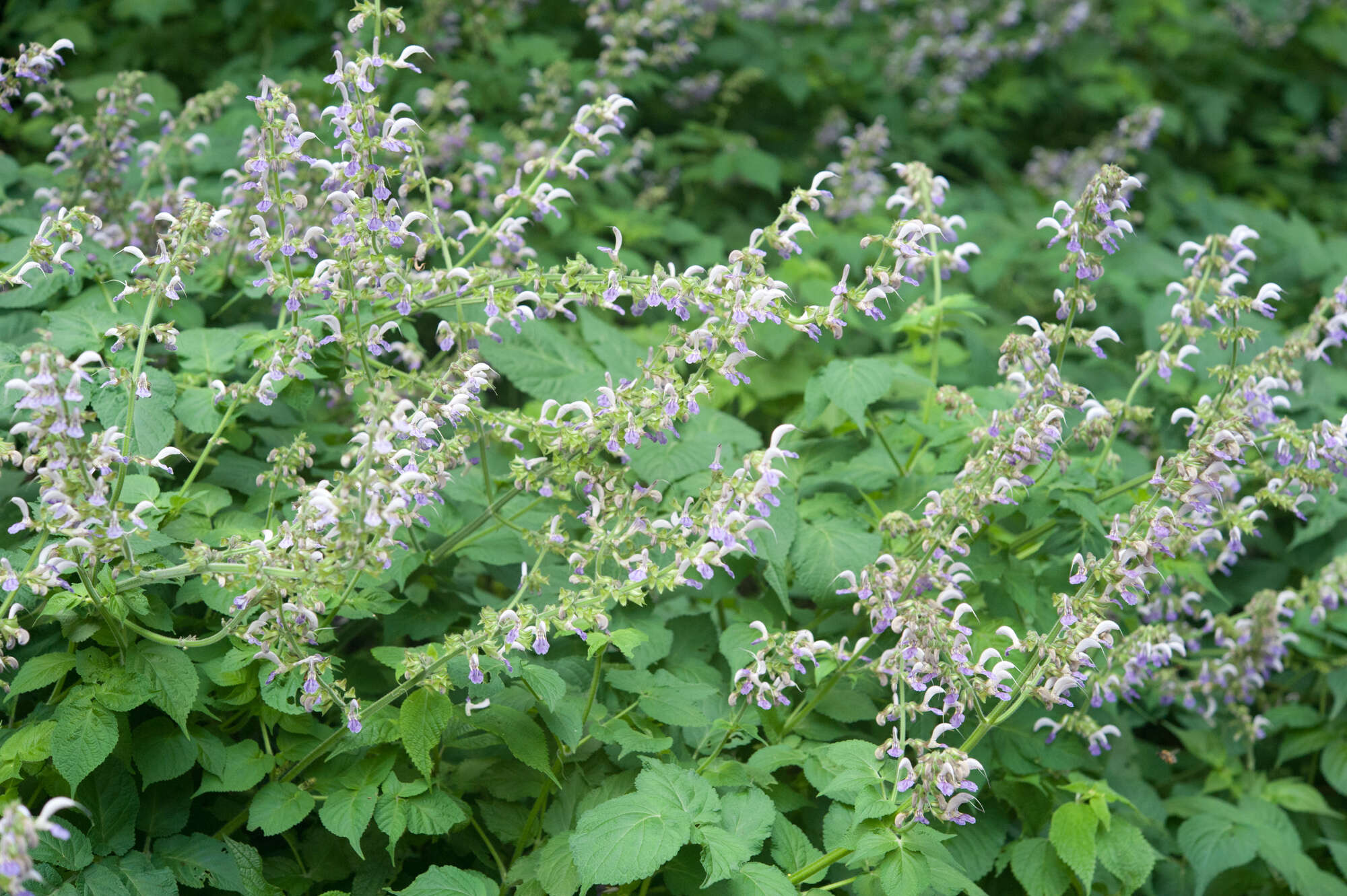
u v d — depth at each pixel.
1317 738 4.20
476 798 3.19
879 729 3.44
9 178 4.39
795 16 7.86
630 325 5.54
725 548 2.58
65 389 2.22
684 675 3.33
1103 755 3.99
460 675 2.77
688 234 5.77
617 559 2.71
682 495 3.40
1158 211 7.44
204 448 3.54
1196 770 4.33
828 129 7.10
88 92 5.77
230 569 2.42
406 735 2.63
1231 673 4.03
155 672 2.65
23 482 3.22
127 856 2.60
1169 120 8.35
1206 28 9.59
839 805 2.84
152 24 6.36
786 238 2.78
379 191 2.76
